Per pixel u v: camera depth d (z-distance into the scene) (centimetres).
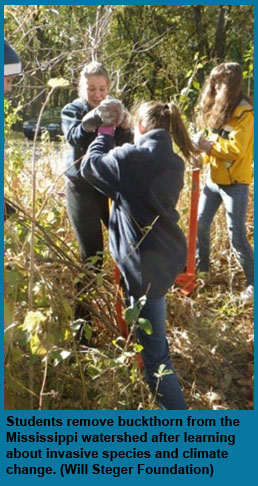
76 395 345
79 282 378
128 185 309
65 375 341
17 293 328
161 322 325
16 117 573
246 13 1203
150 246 315
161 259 317
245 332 436
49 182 477
